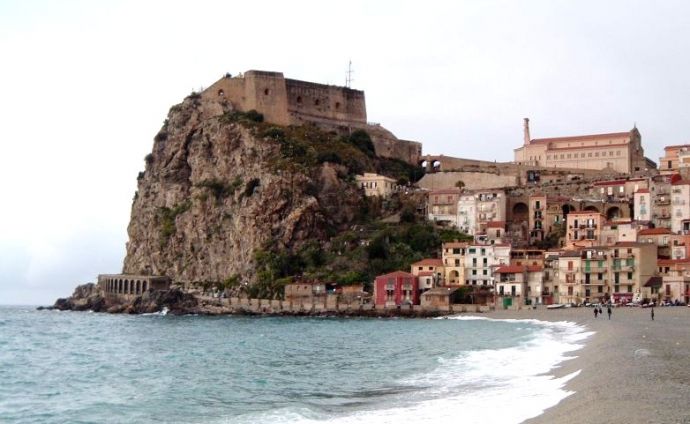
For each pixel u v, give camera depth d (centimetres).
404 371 8731
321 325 18988
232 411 6506
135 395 7675
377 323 19488
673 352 8069
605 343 9381
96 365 10688
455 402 6159
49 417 6588
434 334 14575
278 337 15088
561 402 5600
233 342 14075
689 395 5388
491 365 8669
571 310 19138
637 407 4962
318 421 5731
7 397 7794
